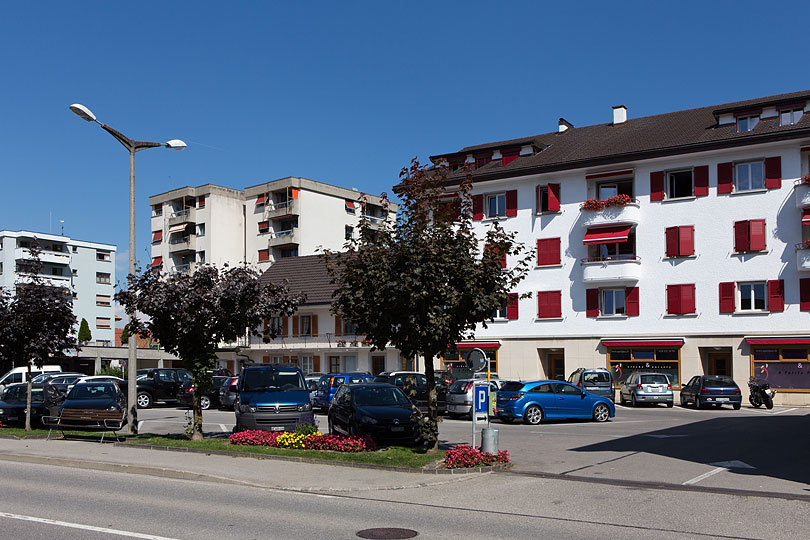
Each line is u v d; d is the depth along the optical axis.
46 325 22.12
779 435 19.28
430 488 11.97
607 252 39.28
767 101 35.97
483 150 44.47
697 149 36.06
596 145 41.78
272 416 18.56
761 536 8.43
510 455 16.14
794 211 34.16
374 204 72.75
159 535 8.43
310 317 51.22
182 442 17.61
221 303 17.70
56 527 8.88
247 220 68.88
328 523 9.18
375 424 17.28
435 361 43.59
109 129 19.92
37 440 19.72
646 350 37.44
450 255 14.65
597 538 8.34
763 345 34.38
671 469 13.73
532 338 40.56
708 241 36.16
